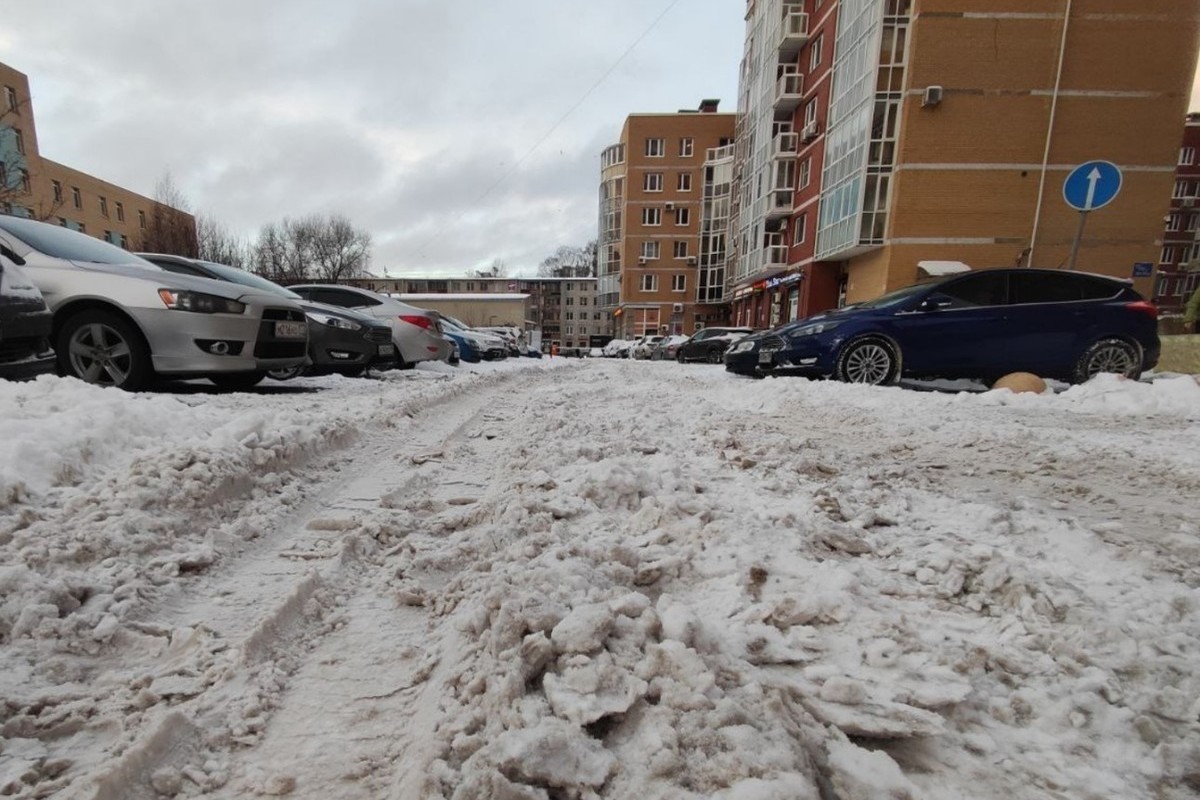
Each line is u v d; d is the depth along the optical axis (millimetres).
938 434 4496
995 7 16266
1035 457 3809
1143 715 1247
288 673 1488
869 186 17516
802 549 2096
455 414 5457
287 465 3031
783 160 24891
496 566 1919
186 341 4996
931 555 2049
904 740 1224
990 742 1204
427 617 1800
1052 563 2029
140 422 2877
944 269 16031
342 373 8734
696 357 19141
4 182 14953
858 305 8266
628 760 1091
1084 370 6984
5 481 2023
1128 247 16719
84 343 4930
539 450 3664
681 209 47906
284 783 1126
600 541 2158
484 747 1089
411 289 87562
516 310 44719
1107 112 16453
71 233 5484
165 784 1109
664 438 4164
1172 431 4645
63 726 1221
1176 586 1816
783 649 1498
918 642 1530
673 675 1260
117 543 1897
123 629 1554
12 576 1579
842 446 4141
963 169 16844
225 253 33125
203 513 2297
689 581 1897
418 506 2748
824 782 1071
